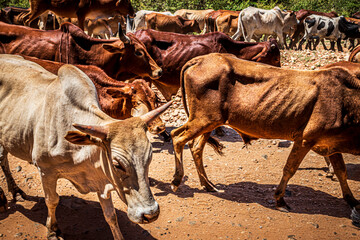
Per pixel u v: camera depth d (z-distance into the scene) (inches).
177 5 791.7
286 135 172.2
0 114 144.6
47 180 134.3
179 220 162.1
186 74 184.2
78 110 126.6
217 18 636.7
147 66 243.9
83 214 164.2
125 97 168.6
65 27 231.5
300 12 708.0
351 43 732.0
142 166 105.3
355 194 191.2
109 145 106.4
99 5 412.8
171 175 209.6
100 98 172.6
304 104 163.6
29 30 230.8
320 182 207.9
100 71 177.8
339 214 171.9
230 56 191.3
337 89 163.3
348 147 167.8
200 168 194.4
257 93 170.6
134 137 106.0
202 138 192.4
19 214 161.8
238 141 273.4
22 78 144.9
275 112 167.2
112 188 119.5
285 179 171.8
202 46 270.7
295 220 164.9
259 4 844.0
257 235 152.2
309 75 168.1
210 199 183.2
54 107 128.2
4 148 164.6
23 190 183.6
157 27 644.7
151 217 104.5
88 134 108.7
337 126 161.2
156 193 187.8
